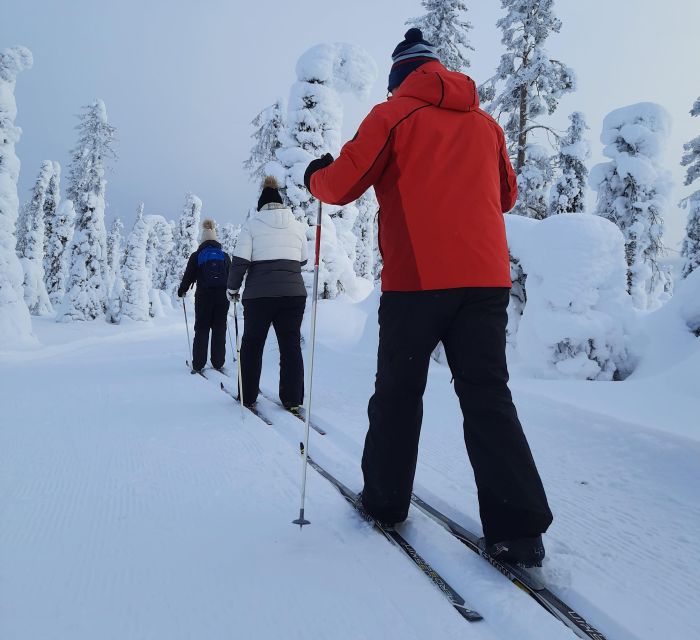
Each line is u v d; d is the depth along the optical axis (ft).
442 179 5.82
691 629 4.50
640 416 10.39
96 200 89.51
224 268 21.29
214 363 22.06
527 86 55.11
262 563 5.44
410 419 6.18
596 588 5.16
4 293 41.01
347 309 32.30
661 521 6.88
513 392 13.35
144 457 9.33
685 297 16.49
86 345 48.70
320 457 9.43
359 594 4.86
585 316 15.94
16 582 5.02
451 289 5.68
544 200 54.03
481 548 5.68
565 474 8.75
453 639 4.22
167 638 4.16
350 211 42.39
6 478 8.16
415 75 6.22
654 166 53.88
